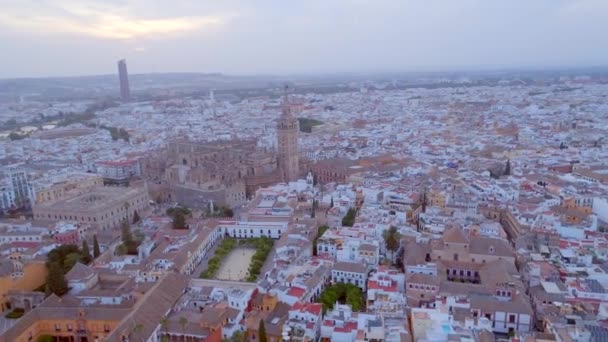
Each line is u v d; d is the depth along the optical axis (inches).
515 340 6382.9
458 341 6131.9
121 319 7436.0
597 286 7775.6
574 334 6235.2
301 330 6943.9
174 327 7322.8
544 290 7780.5
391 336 6491.1
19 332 7121.1
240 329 7381.9
